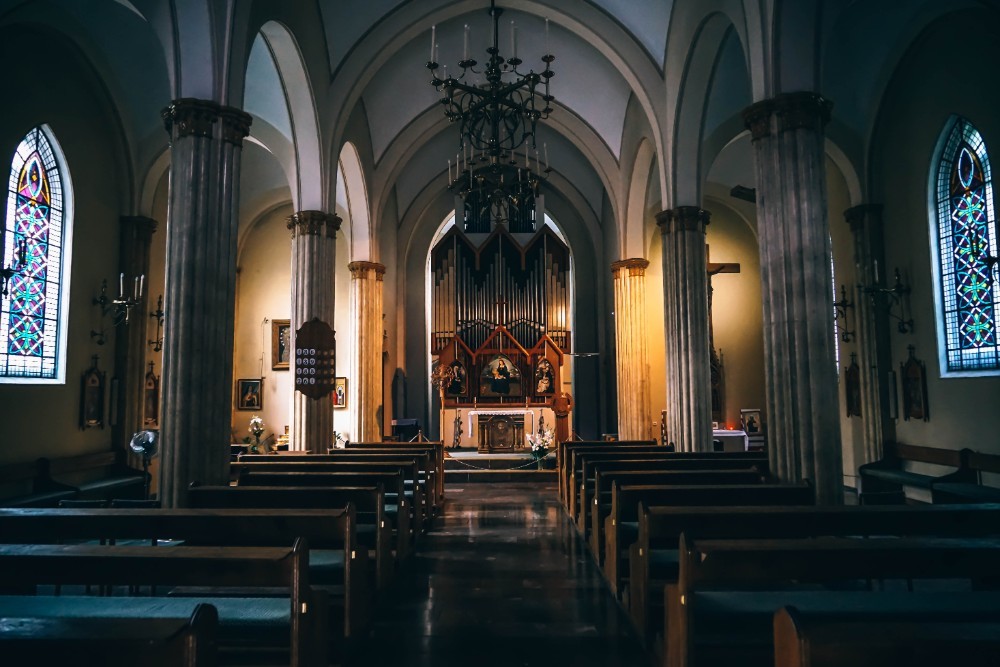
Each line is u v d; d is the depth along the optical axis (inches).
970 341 457.7
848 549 154.6
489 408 871.7
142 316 559.5
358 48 578.6
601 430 903.1
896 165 531.2
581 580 299.4
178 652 95.3
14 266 437.1
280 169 750.5
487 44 673.0
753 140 374.9
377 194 751.7
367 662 208.7
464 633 233.1
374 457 434.0
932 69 479.8
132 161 551.5
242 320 816.9
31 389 443.2
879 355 546.6
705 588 258.5
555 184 908.6
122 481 508.7
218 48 375.2
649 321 823.7
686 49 509.4
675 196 561.0
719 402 811.4
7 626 99.7
